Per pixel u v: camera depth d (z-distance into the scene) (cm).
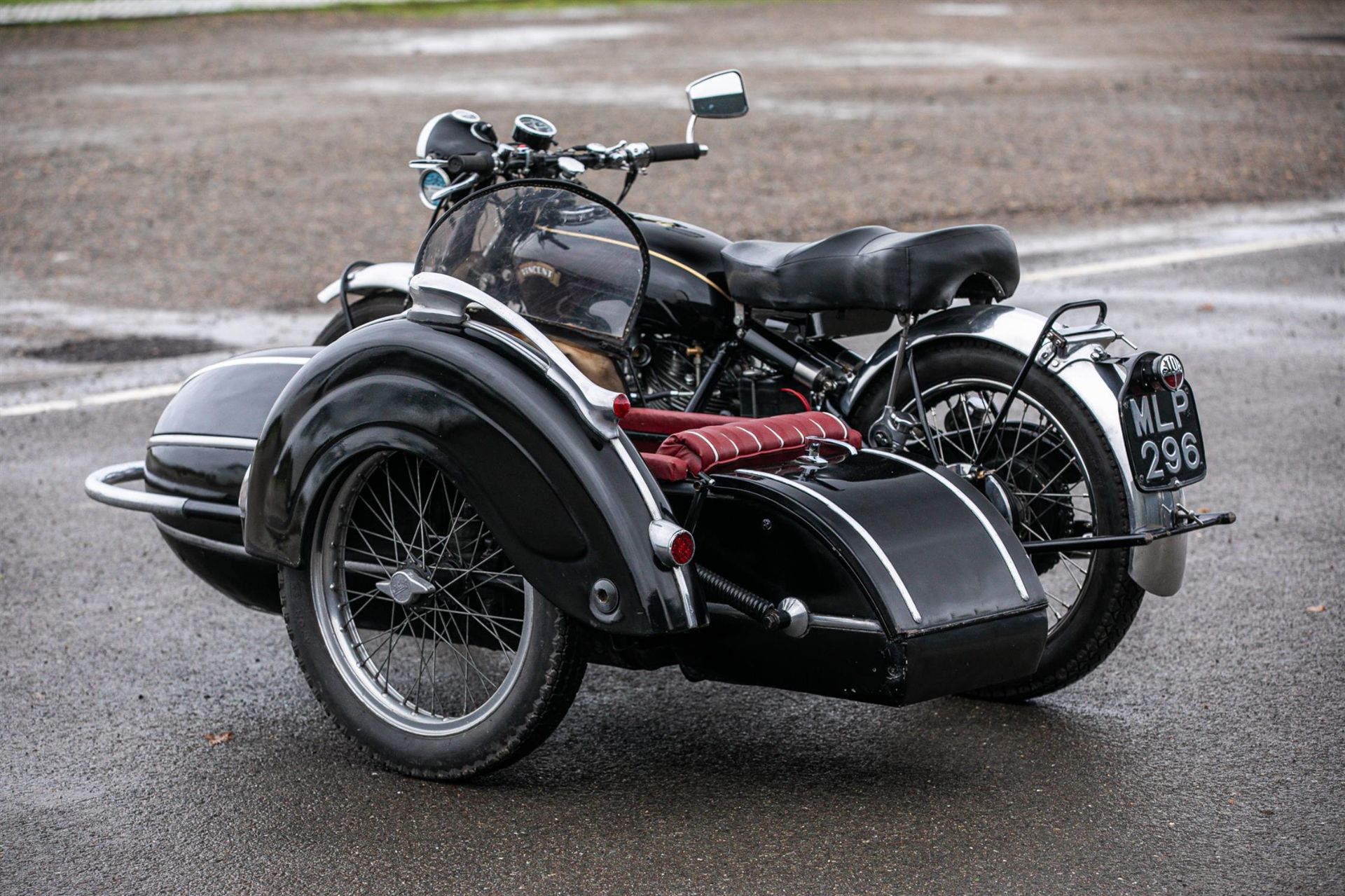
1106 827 396
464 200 456
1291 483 699
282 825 404
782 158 1728
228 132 1955
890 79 2491
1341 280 1140
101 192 1562
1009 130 1922
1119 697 485
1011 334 471
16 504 697
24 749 455
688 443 418
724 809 409
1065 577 600
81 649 535
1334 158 1695
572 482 388
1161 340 966
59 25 3588
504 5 4216
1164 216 1404
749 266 508
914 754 445
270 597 489
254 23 3659
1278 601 562
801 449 441
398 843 393
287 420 434
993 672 405
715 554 408
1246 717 465
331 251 1281
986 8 4050
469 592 435
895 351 498
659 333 540
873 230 495
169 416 507
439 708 479
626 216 470
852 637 389
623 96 2219
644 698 492
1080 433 458
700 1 4381
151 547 647
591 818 405
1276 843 386
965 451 495
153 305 1105
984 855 381
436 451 404
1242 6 3916
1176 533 453
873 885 366
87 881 376
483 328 405
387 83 2458
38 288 1168
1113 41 3091
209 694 497
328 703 444
